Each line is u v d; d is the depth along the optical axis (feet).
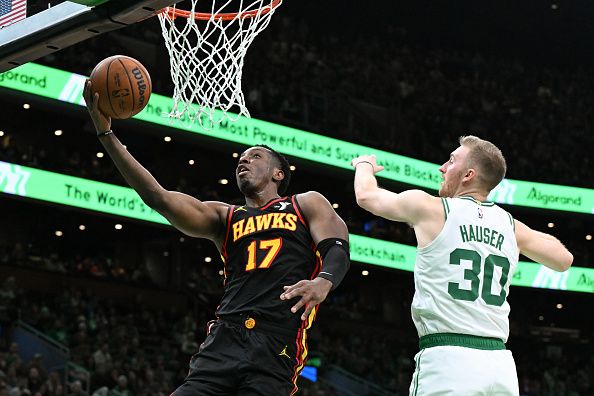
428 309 13.34
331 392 68.13
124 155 15.23
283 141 72.43
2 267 68.85
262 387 13.96
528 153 90.94
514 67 104.17
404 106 91.45
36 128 74.90
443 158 83.35
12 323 60.90
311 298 13.57
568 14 100.94
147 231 80.69
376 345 82.94
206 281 81.51
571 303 97.45
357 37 103.09
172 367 64.90
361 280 93.09
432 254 13.52
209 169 81.05
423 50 105.81
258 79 80.69
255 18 21.24
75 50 69.10
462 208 13.71
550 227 96.32
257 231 15.01
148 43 77.66
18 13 18.26
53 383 53.31
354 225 78.64
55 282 71.05
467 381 12.87
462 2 100.32
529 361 89.61
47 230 79.87
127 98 15.46
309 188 85.61
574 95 101.81
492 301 13.43
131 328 67.31
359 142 77.00
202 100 20.34
